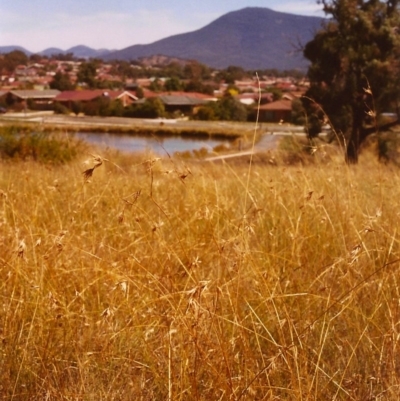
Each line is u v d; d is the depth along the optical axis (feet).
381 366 8.06
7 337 8.04
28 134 52.42
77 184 16.02
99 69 654.53
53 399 7.34
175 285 8.34
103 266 9.48
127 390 7.49
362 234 11.38
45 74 598.34
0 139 50.52
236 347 8.27
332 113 80.48
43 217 13.05
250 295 9.32
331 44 82.94
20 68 597.52
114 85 433.89
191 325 6.98
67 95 288.92
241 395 6.62
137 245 10.70
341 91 78.84
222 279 8.80
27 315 8.78
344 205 13.57
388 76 78.48
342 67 81.15
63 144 50.96
